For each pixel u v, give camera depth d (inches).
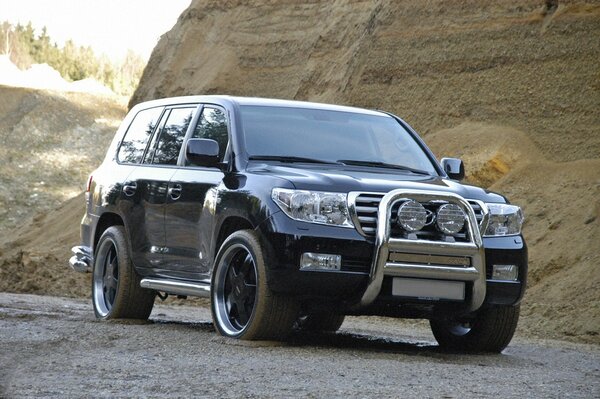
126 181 494.9
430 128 1045.2
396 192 376.5
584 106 933.2
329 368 323.0
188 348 366.9
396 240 371.2
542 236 800.9
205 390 270.8
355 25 1352.1
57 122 3326.8
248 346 379.9
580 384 313.1
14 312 545.3
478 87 1021.2
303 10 1539.1
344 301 383.2
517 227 401.1
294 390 274.7
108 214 512.4
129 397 257.4
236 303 398.6
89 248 529.3
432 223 380.5
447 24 1078.4
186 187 443.8
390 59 1123.9
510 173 920.3
